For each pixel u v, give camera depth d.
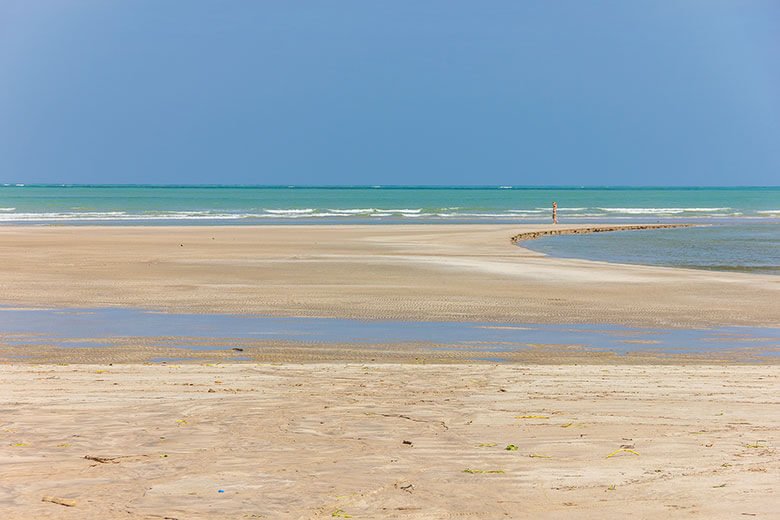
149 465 6.22
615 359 13.03
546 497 5.46
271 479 5.86
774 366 11.60
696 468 6.11
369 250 34.47
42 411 8.12
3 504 5.32
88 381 9.91
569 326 16.34
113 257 30.19
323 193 187.12
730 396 9.11
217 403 8.53
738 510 5.11
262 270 26.19
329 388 9.48
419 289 21.73
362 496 5.48
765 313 18.12
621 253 37.41
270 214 78.50
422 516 5.10
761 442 6.92
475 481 5.82
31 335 14.89
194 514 5.12
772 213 91.69
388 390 9.38
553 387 9.65
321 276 24.62
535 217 77.19
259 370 10.88
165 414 8.00
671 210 96.25
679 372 10.89
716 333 15.65
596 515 5.09
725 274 25.84
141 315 17.38
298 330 15.65
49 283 22.55
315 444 6.87
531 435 7.20
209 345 14.01
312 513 5.14
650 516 5.05
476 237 43.19
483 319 17.14
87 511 5.18
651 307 18.89
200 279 23.73
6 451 6.62
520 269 26.83
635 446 6.80
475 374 10.62
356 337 14.92
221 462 6.30
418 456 6.49
